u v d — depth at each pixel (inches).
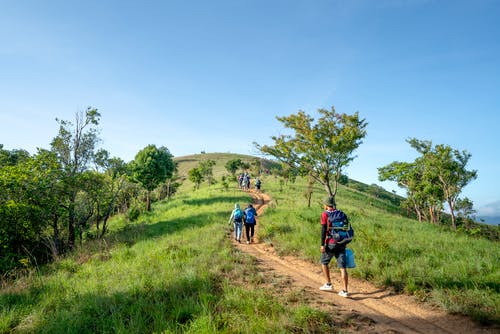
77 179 633.6
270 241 430.3
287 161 681.0
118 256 385.1
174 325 159.0
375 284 237.6
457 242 394.0
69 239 627.2
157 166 1273.4
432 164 1070.4
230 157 5054.1
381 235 388.2
